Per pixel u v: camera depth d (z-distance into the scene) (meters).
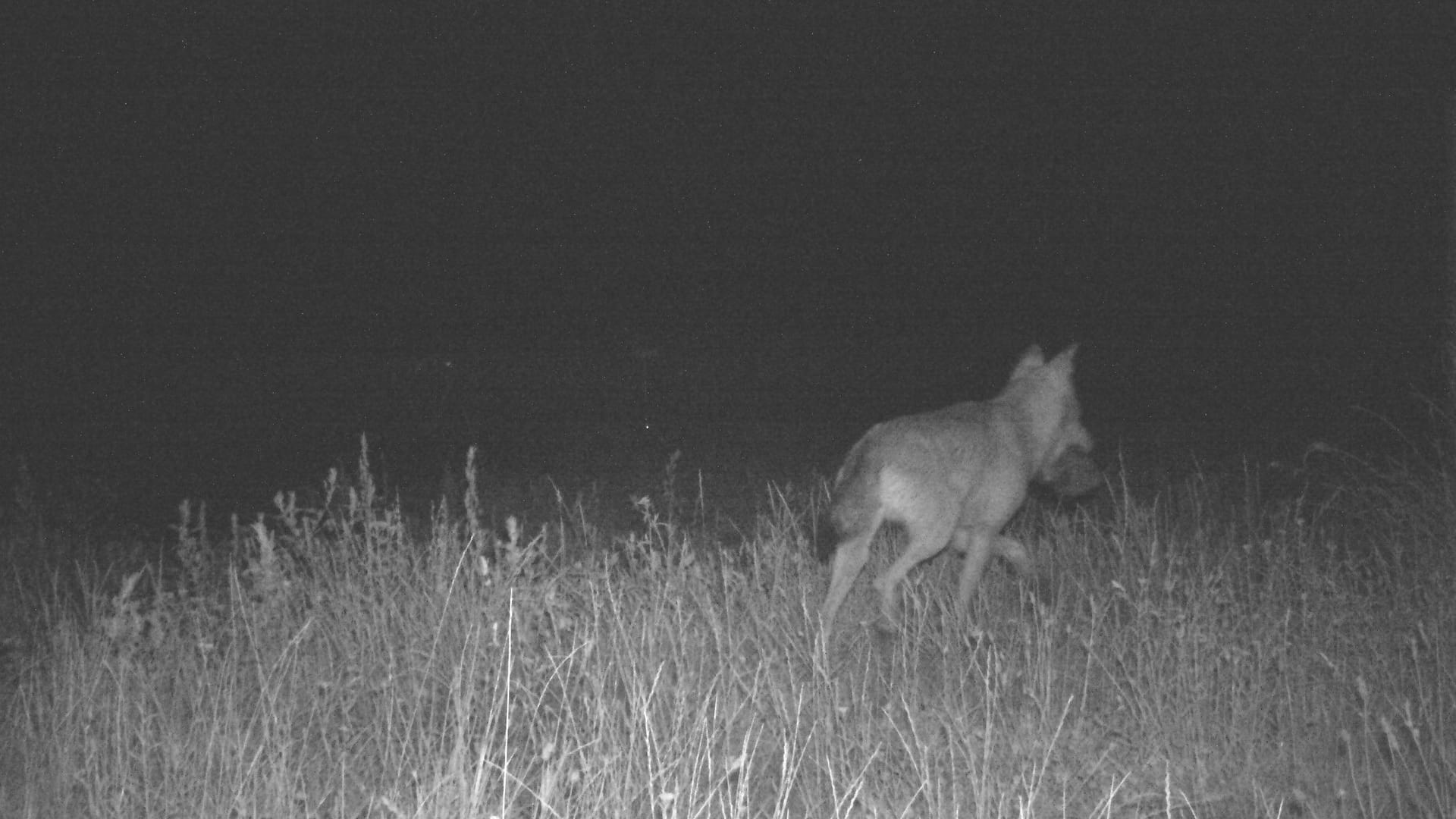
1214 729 8.38
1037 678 8.97
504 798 6.48
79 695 7.90
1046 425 12.08
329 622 9.08
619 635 8.73
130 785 7.03
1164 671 8.98
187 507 9.68
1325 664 8.73
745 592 10.01
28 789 7.27
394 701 7.92
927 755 7.58
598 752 7.14
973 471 11.22
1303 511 13.70
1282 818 7.70
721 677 8.64
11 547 11.63
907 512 10.85
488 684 8.10
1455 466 12.54
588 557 10.67
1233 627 9.30
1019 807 7.07
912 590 11.22
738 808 6.85
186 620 9.54
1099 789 7.95
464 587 9.50
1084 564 11.61
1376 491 12.65
